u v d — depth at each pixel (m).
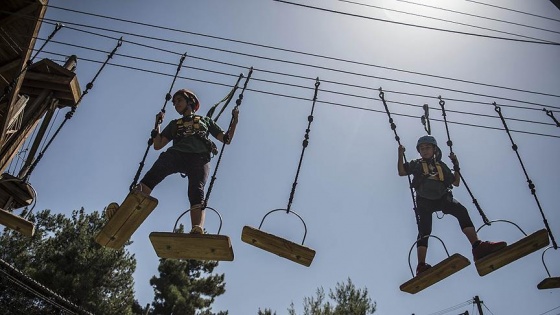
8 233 24.78
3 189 7.00
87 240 23.30
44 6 6.20
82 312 12.47
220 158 4.81
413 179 5.88
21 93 8.09
